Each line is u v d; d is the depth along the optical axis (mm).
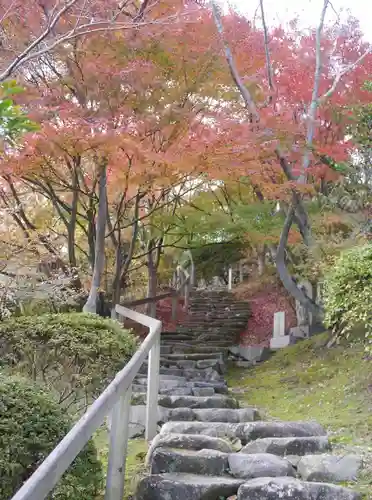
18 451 2375
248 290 15742
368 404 5047
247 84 7445
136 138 6203
